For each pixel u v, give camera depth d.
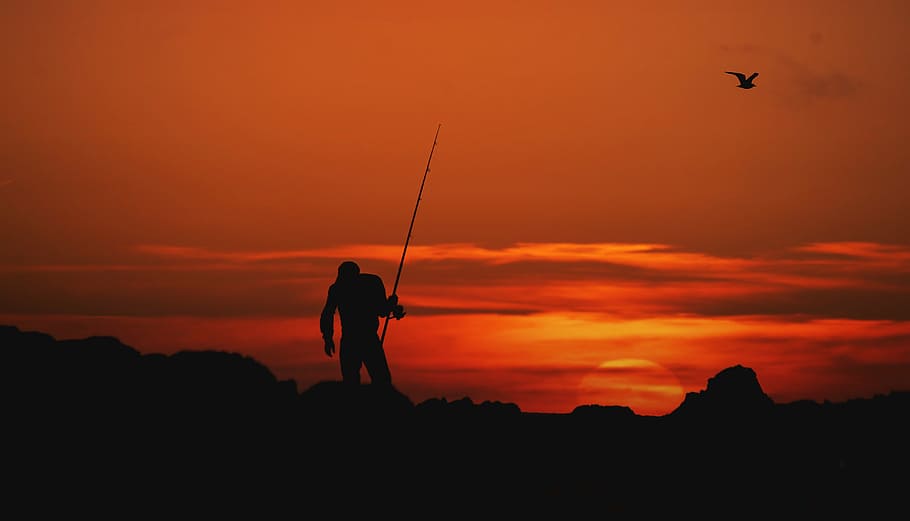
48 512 35.69
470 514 40.12
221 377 44.09
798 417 52.38
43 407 40.50
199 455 39.84
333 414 44.56
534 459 48.84
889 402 52.72
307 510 38.16
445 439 47.91
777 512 42.31
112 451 39.22
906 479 45.72
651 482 46.47
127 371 43.50
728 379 54.56
